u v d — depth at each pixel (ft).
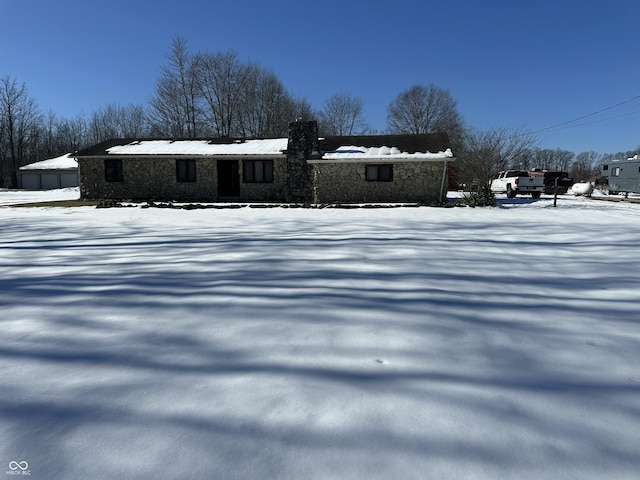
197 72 122.93
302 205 46.21
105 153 57.57
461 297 10.37
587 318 8.86
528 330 8.11
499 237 21.21
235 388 5.71
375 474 4.00
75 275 13.12
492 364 6.54
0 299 10.48
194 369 6.35
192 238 20.99
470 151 62.80
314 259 15.23
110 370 6.37
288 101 137.90
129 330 8.13
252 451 4.35
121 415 5.08
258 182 57.52
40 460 4.29
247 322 8.50
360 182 52.42
